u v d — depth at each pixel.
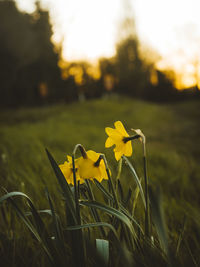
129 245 0.96
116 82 46.03
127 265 0.75
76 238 0.87
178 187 2.56
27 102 30.23
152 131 9.95
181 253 1.04
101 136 6.66
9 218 1.38
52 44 29.52
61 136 6.04
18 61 28.12
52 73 30.58
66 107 20.50
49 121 11.98
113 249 0.96
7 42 27.39
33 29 28.92
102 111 17.67
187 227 1.63
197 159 4.54
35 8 28.69
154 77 47.12
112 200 0.95
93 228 1.15
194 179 3.01
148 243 0.93
